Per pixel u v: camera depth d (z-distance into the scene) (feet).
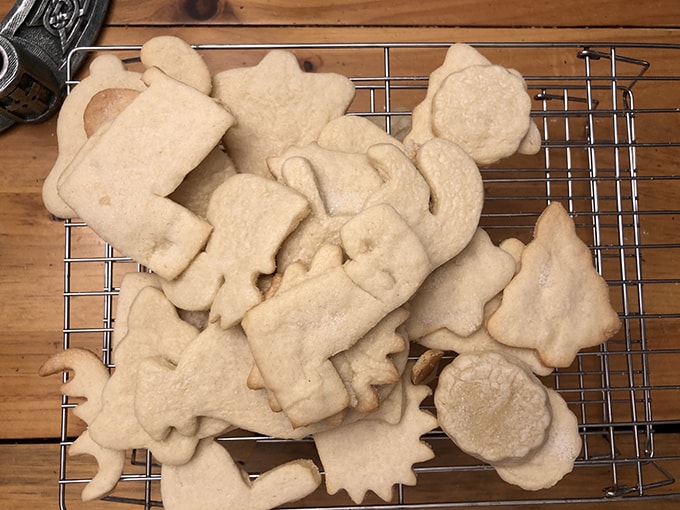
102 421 1.21
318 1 1.68
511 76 1.26
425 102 1.30
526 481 1.26
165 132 1.14
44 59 1.62
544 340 1.24
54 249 1.64
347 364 1.12
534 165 1.65
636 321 1.64
